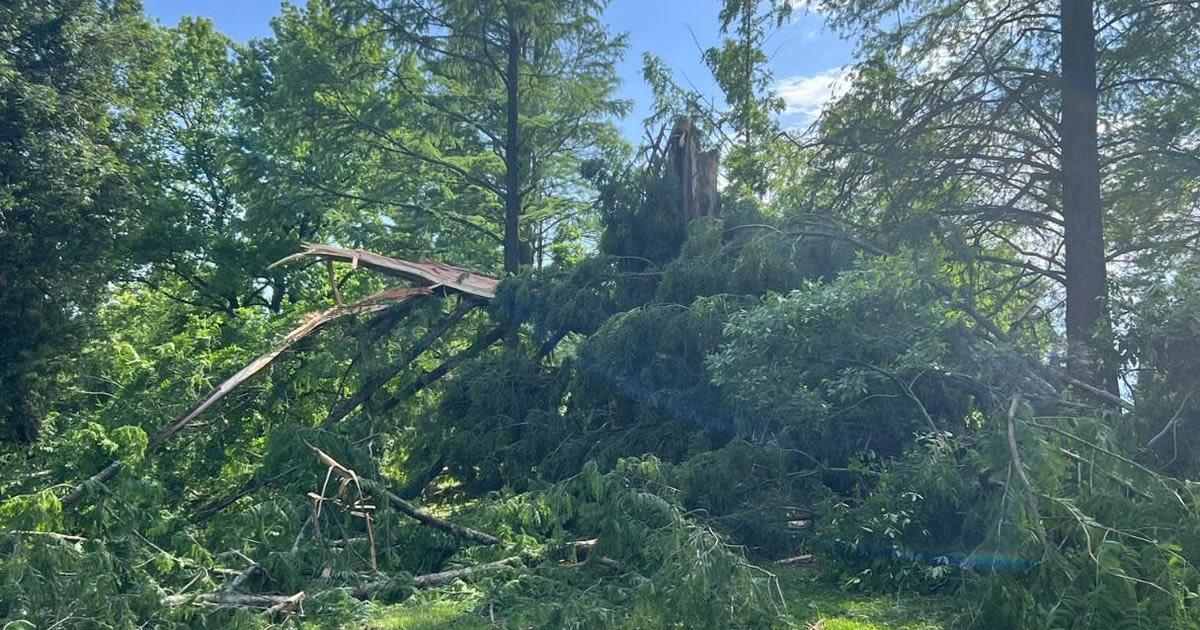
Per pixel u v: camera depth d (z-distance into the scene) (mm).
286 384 9758
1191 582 4879
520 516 6918
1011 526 5172
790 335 7070
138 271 25281
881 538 6215
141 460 7004
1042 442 5426
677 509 5965
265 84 25203
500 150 17938
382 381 10094
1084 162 10945
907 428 7145
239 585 5984
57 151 12945
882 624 5484
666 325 8680
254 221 19234
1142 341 7098
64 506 6152
